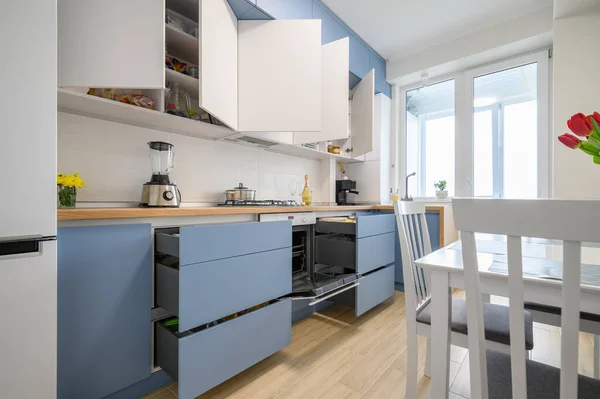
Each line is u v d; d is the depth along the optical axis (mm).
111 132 1561
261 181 2410
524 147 2682
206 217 1460
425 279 1499
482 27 2674
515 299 564
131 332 1153
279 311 1483
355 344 1736
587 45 2064
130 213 1143
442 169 3141
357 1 2363
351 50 2701
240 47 1860
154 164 1710
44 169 855
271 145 2314
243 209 1583
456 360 1558
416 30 2736
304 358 1581
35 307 842
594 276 753
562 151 2119
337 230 2070
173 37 1620
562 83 2127
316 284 1780
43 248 857
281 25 1875
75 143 1441
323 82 2271
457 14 2508
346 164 3453
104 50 1244
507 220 559
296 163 2771
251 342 1334
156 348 1250
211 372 1169
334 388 1329
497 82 2848
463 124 2998
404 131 3408
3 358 792
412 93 3396
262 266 1406
